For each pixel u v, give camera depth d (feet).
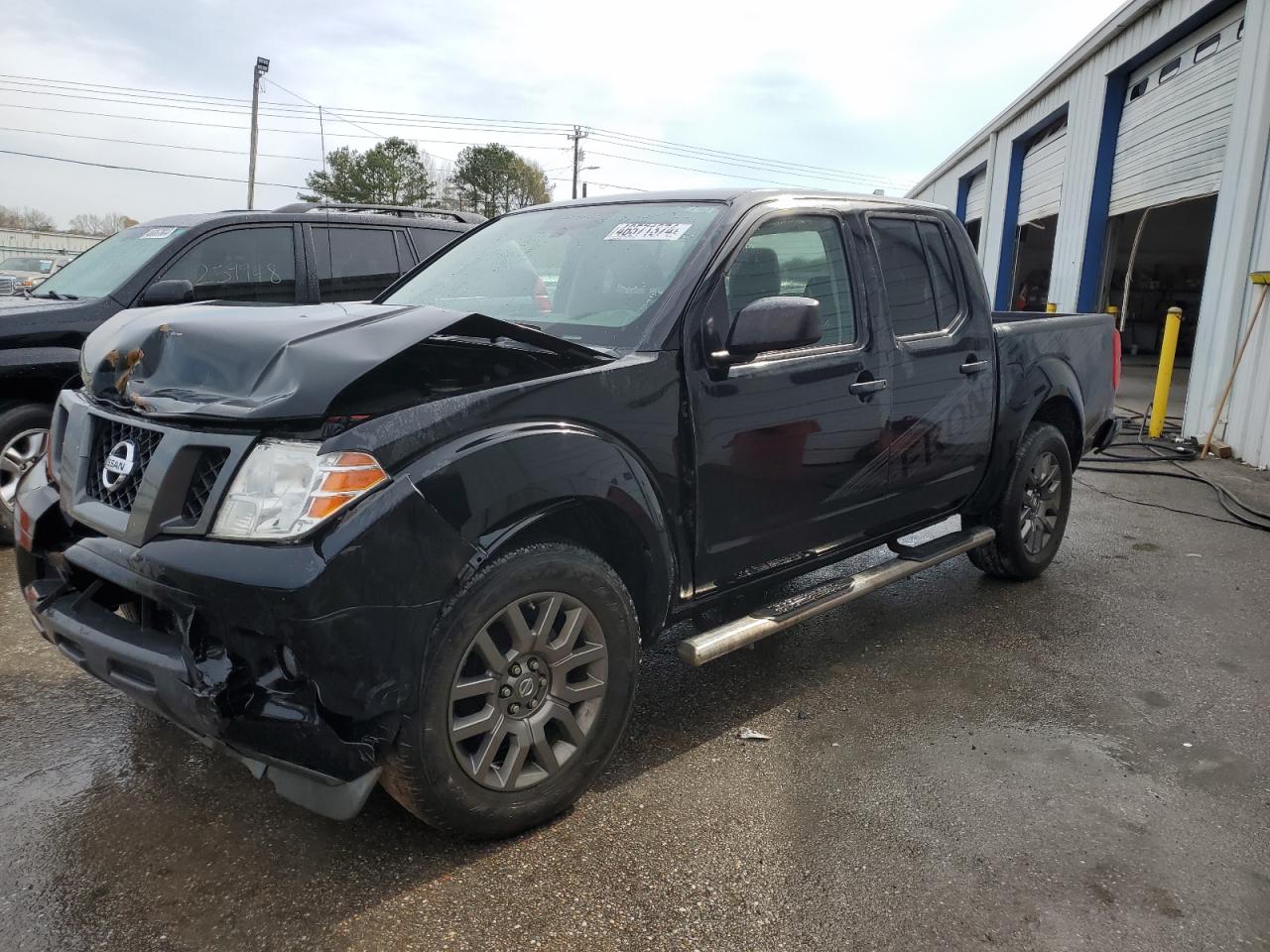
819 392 10.62
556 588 8.14
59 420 9.03
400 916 7.31
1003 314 18.83
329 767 7.00
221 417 7.07
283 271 19.88
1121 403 42.27
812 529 11.03
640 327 9.34
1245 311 28.40
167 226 19.44
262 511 6.88
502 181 205.26
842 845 8.38
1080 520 20.83
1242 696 11.73
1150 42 36.88
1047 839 8.54
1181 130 35.29
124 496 7.73
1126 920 7.45
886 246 12.20
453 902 7.49
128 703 10.89
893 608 14.80
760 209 10.57
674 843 8.37
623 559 9.23
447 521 7.26
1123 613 14.71
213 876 7.75
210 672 6.97
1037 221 56.54
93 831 8.34
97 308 17.15
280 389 7.08
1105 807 9.10
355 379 7.01
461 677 7.74
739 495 9.91
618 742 9.02
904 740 10.43
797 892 7.70
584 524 8.96
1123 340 74.13
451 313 8.07
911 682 11.99
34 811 8.63
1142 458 28.19
